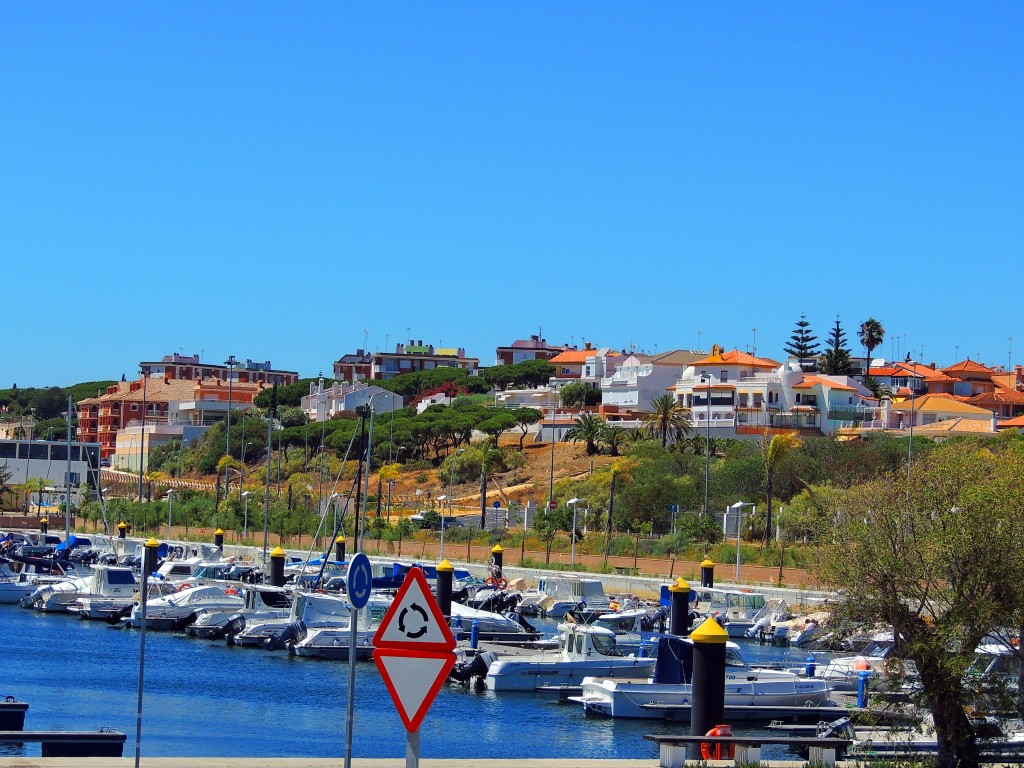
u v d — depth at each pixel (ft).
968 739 95.76
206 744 145.18
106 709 167.12
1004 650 115.96
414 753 50.96
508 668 186.09
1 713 113.60
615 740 152.97
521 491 513.86
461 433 627.05
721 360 606.55
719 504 415.44
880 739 119.03
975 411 569.23
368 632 224.33
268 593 253.85
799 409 562.25
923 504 99.30
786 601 282.77
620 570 340.39
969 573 94.79
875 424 552.82
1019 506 96.22
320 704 175.94
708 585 286.87
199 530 481.87
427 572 307.58
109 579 280.31
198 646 232.94
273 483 594.24
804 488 400.88
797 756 132.57
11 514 551.18
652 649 202.80
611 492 398.62
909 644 95.20
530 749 146.61
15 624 261.03
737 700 167.02
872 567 97.50
